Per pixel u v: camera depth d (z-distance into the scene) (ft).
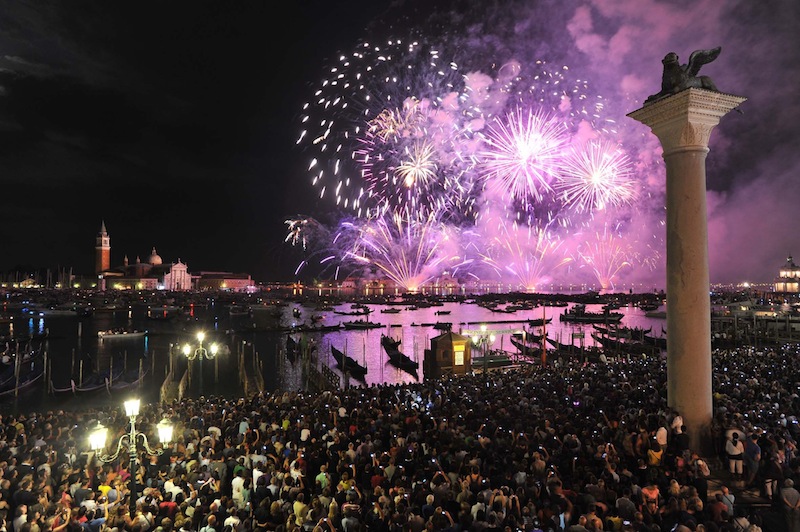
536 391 77.41
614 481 38.50
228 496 43.96
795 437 49.60
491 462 44.68
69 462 50.44
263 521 37.47
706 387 46.39
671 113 46.85
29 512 35.12
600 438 46.44
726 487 40.29
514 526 32.32
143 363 223.51
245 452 50.67
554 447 48.78
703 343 46.24
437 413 66.03
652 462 41.98
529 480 39.40
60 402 156.25
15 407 150.30
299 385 174.70
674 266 47.19
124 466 48.78
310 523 35.01
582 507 34.88
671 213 47.50
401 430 57.77
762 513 38.24
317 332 346.95
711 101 45.60
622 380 86.02
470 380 96.48
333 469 47.57
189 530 35.22
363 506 39.22
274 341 298.76
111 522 35.12
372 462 46.01
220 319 451.94
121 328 361.51
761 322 271.08
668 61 47.85
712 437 45.96
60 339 308.40
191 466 45.91
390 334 337.72
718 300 457.27
